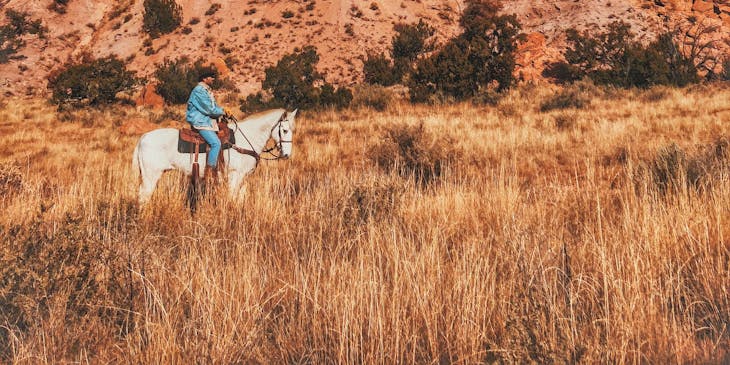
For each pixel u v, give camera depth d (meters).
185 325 4.36
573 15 62.56
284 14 68.62
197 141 9.26
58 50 67.56
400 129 14.77
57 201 8.04
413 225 7.31
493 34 42.12
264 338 4.38
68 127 28.12
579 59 49.16
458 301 4.64
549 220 7.32
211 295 4.71
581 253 5.61
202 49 65.25
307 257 6.00
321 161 16.39
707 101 28.06
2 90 56.78
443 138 15.13
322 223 7.05
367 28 66.44
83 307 4.69
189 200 8.76
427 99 36.31
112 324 4.63
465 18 69.38
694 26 58.19
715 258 5.64
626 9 62.38
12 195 9.90
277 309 5.04
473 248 5.48
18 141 23.05
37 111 36.03
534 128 22.39
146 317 4.45
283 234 7.07
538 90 40.53
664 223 6.28
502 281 5.00
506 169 13.84
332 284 4.95
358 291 4.71
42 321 4.45
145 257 5.44
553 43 58.19
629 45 49.31
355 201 7.58
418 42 59.91
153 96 42.41
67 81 39.19
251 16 69.69
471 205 8.10
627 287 4.70
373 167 13.52
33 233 5.25
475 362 4.03
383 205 7.54
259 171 11.12
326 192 8.63
